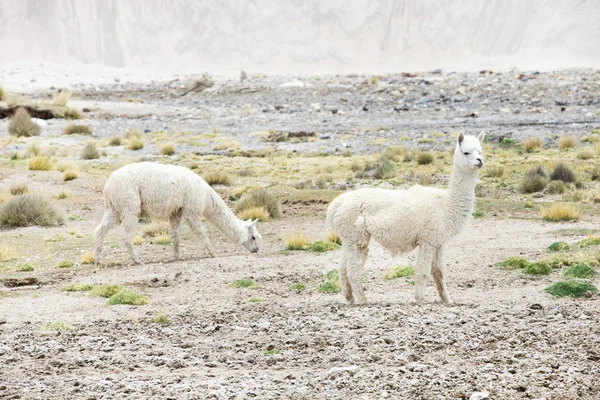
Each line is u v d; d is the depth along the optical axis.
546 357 27.69
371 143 139.12
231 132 163.25
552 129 144.38
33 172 110.38
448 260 53.34
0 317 41.66
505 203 80.94
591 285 39.97
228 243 69.62
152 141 150.75
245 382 26.20
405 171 109.00
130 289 49.34
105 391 25.67
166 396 24.83
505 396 23.75
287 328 34.78
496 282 44.72
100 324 38.50
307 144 141.25
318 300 42.44
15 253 64.25
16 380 27.52
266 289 47.25
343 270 40.03
